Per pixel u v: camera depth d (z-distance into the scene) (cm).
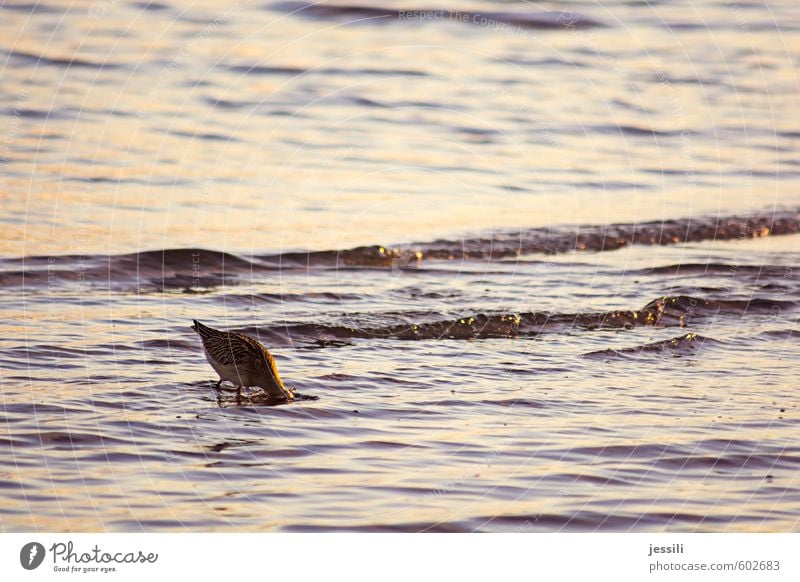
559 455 3888
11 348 4800
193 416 4156
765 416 4356
